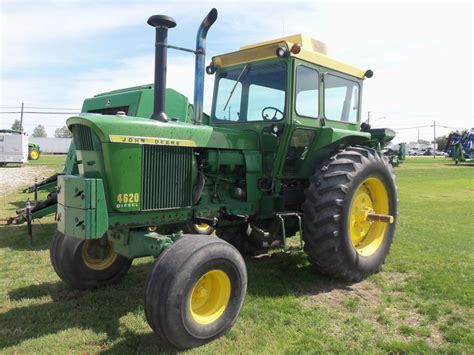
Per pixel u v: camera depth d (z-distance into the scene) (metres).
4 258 5.42
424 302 4.05
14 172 20.59
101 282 4.35
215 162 4.16
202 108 4.20
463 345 3.20
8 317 3.62
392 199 5.12
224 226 4.97
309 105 4.62
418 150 72.62
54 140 62.75
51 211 6.53
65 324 3.48
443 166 28.56
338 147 5.04
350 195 4.42
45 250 5.81
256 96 4.69
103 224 3.27
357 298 4.16
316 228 4.34
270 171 4.65
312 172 4.99
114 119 3.44
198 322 3.14
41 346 3.11
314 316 3.69
